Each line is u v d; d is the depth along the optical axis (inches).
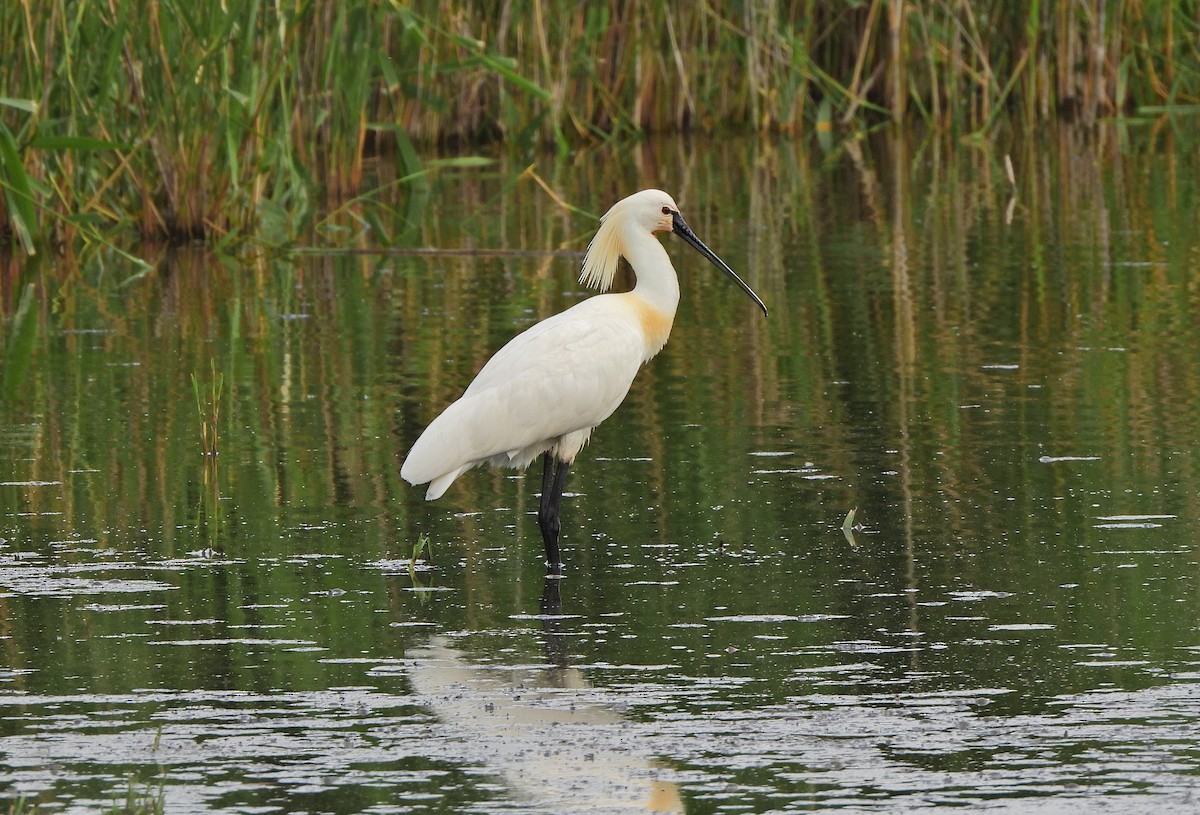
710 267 892.0
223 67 967.0
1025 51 1406.3
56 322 783.7
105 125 949.8
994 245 926.4
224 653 388.8
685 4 1424.7
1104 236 940.6
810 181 1182.3
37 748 336.2
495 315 784.3
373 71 1253.7
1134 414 590.2
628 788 313.4
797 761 324.5
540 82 1328.7
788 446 564.1
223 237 979.9
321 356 706.8
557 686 366.3
